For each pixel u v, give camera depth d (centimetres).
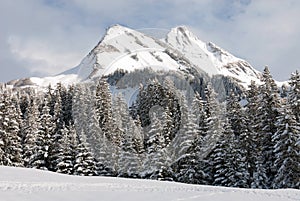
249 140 3653
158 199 1655
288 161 3234
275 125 3350
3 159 4050
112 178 2414
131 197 1669
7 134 4131
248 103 4191
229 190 1970
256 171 3619
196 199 1700
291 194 1894
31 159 4303
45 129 4397
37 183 1859
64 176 2391
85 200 1556
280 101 3719
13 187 1684
